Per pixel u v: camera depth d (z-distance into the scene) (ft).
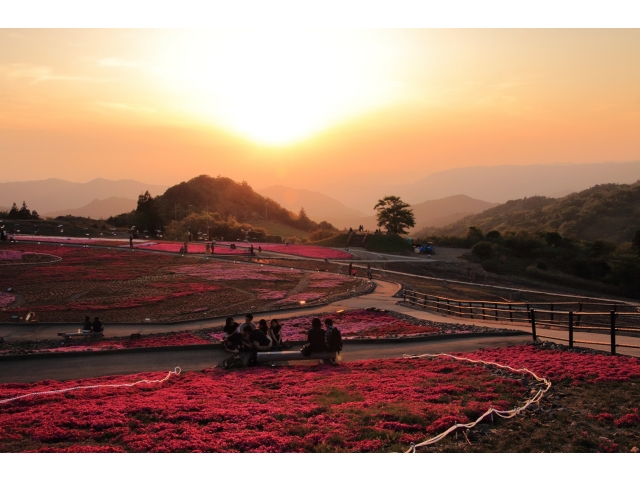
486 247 309.42
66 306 134.10
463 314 112.47
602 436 37.81
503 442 37.14
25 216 392.06
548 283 264.52
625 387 48.42
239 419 41.93
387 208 430.61
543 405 44.45
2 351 81.15
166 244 299.99
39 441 37.52
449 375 56.70
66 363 68.90
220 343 76.84
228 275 194.39
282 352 66.44
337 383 53.98
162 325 109.70
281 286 176.04
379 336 86.33
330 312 124.16
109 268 202.28
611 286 262.88
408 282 201.46
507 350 69.26
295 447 36.45
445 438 37.96
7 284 167.32
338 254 295.89
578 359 59.98
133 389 52.80
